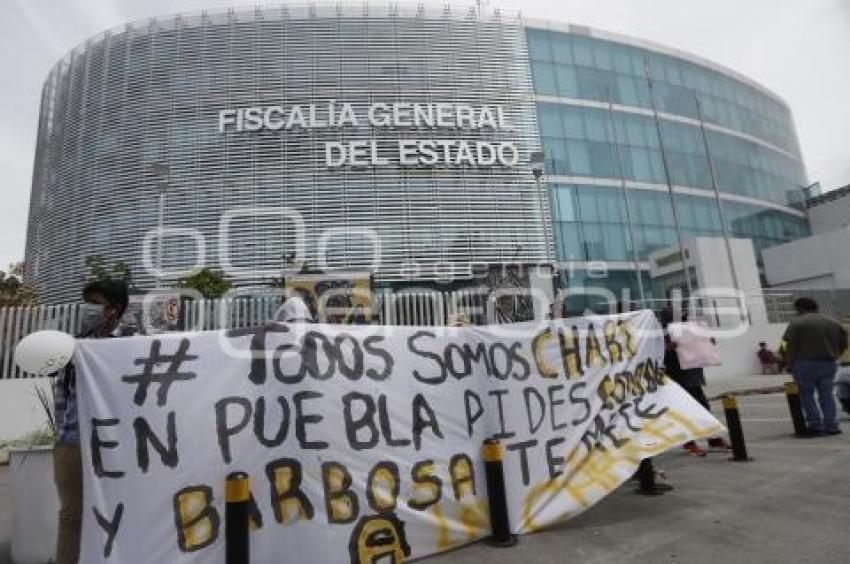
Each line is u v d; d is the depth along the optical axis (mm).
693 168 34406
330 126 26500
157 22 28078
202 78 26797
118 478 3318
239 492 3180
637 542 3795
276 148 25922
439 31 29172
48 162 30062
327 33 27812
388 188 26156
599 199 30203
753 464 5879
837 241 30188
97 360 3488
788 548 3496
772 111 41562
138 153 26234
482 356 4551
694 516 4277
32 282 28734
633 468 4527
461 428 4234
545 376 4746
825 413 7309
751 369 20797
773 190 38781
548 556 3645
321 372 3877
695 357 6457
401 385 4121
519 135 29188
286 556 3439
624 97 33062
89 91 28516
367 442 3850
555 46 31844
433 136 27578
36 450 4191
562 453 4551
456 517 3984
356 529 3619
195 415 3523
